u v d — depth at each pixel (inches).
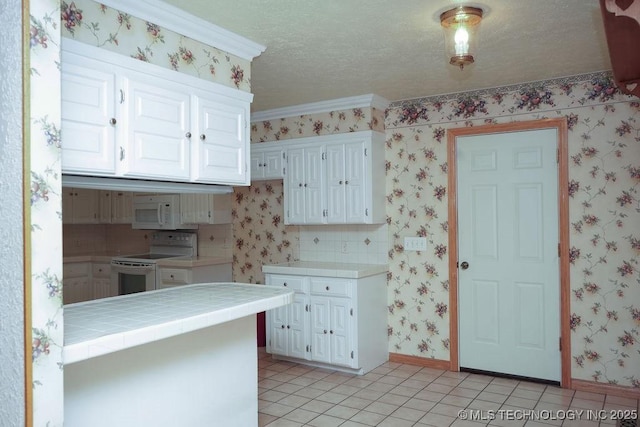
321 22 101.7
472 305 161.9
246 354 110.8
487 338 159.6
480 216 160.7
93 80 81.8
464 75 142.6
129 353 83.5
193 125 100.7
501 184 157.1
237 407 107.7
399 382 153.0
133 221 228.2
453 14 95.8
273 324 175.5
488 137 159.2
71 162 78.1
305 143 178.7
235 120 111.3
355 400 137.7
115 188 90.9
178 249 228.4
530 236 152.6
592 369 143.1
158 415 88.7
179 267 198.1
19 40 56.0
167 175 94.6
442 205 166.7
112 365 80.6
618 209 139.8
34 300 56.2
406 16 98.9
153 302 96.1
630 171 138.4
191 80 99.9
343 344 159.9
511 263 155.6
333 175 172.7
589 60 130.2
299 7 94.2
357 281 158.2
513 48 119.7
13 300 56.1
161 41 94.7
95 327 74.1
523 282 153.8
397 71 137.1
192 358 96.3
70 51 78.1
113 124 84.7
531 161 152.5
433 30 106.3
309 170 177.9
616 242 140.0
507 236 156.3
